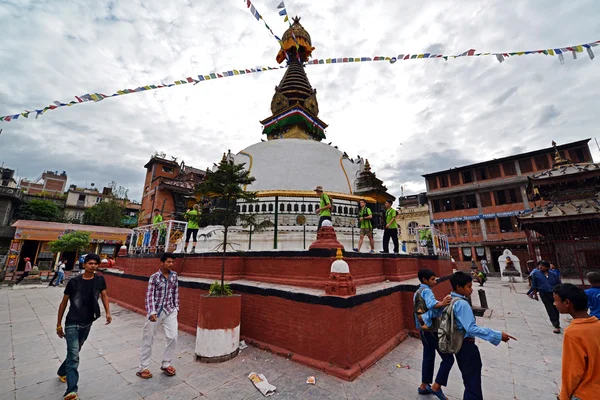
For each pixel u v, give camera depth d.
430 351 4.04
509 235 29.45
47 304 12.12
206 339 5.18
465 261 31.73
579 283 14.99
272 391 4.02
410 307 6.93
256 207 11.38
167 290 5.00
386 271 8.03
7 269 25.14
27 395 4.02
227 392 4.04
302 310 5.18
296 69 19.48
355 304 4.84
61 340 6.68
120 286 11.51
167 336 4.74
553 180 17.16
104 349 5.87
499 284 19.64
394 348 5.84
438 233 12.35
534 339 6.81
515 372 4.84
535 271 7.91
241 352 5.50
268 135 18.44
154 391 4.08
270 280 6.81
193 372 4.70
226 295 5.63
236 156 13.90
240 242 10.80
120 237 32.53
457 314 3.42
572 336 2.58
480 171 32.84
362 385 4.20
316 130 18.00
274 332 5.57
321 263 5.91
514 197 30.06
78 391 4.07
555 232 16.33
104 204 39.41
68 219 36.94
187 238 11.00
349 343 4.55
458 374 4.73
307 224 10.88
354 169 14.82
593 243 15.48
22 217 32.41
